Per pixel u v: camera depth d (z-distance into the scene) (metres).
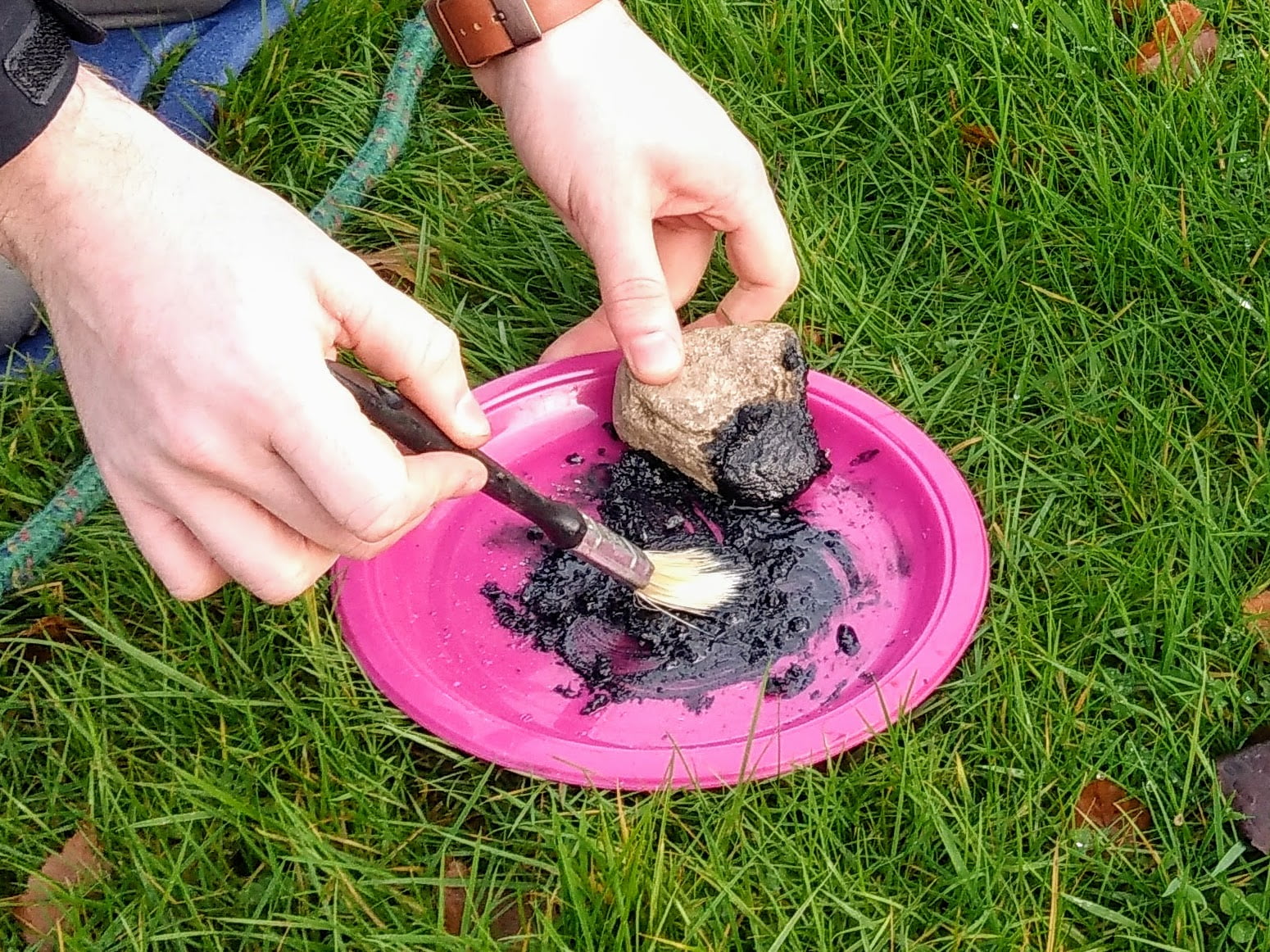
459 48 0.58
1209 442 0.62
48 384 0.67
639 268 0.56
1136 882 0.50
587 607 0.58
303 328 0.44
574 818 0.52
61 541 0.61
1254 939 0.49
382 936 0.49
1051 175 0.71
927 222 0.72
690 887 0.51
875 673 0.55
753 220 0.59
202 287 0.44
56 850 0.54
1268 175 0.70
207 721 0.56
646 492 0.61
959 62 0.76
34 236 0.45
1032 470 0.62
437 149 0.77
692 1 0.79
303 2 0.81
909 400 0.65
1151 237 0.68
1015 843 0.51
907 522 0.59
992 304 0.68
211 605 0.59
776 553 0.59
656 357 0.55
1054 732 0.54
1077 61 0.76
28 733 0.57
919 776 0.52
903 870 0.51
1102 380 0.65
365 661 0.55
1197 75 0.73
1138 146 0.72
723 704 0.54
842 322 0.68
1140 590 0.57
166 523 0.47
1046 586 0.58
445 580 0.59
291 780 0.55
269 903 0.51
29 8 0.44
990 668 0.55
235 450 0.44
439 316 0.70
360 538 0.45
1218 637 0.56
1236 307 0.65
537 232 0.72
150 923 0.50
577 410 0.64
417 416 0.47
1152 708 0.55
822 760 0.52
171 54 0.78
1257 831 0.51
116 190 0.44
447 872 0.52
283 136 0.77
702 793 0.52
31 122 0.44
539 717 0.54
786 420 0.60
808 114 0.76
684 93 0.58
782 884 0.50
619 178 0.56
